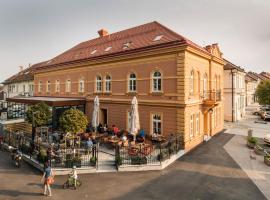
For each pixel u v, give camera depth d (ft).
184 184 38.22
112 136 59.77
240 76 116.26
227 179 40.40
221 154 54.90
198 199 33.17
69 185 37.14
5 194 34.91
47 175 34.88
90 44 97.25
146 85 62.39
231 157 52.75
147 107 62.28
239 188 36.83
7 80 158.92
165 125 58.29
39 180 40.55
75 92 86.63
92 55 80.53
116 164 45.24
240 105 117.70
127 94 67.15
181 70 54.70
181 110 55.01
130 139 60.54
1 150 62.59
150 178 40.75
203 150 58.23
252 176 41.91
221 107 85.30
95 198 33.55
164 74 58.34
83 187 37.32
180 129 55.26
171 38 59.77
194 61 60.59
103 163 47.37
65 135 58.18
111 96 72.23
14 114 90.68
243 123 101.71
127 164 45.27
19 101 84.53
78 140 56.95
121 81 69.00
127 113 67.21
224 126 93.66
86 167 44.24
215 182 39.06
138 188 36.78
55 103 71.26
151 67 61.16
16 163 47.67
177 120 55.72
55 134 62.08
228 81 104.68
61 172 43.16
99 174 42.86
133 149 48.06
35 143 52.85
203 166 46.78
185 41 53.16
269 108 136.36
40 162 47.42
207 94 70.64
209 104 65.46
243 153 56.13
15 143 61.26
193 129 60.90
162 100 58.54
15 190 36.32
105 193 35.14
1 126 74.13
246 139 70.69
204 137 68.59
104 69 74.54
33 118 58.95
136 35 76.28
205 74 69.46
